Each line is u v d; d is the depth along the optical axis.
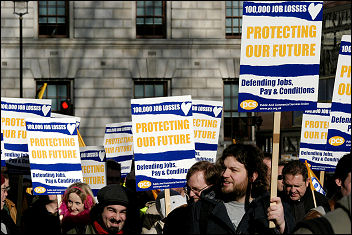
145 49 45.47
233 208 7.98
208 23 46.03
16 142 12.88
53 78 44.81
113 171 14.34
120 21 45.50
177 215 8.37
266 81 8.62
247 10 8.61
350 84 11.21
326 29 26.45
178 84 45.56
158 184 10.43
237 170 7.89
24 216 10.84
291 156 26.75
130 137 17.08
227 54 45.91
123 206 8.84
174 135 10.50
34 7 44.97
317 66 8.60
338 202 5.61
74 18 45.19
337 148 11.38
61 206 9.90
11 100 12.89
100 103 45.03
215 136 14.92
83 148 14.30
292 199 10.84
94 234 9.15
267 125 32.69
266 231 7.73
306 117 13.73
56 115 16.48
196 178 9.23
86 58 45.09
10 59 44.38
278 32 8.61
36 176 11.45
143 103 10.48
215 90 45.75
